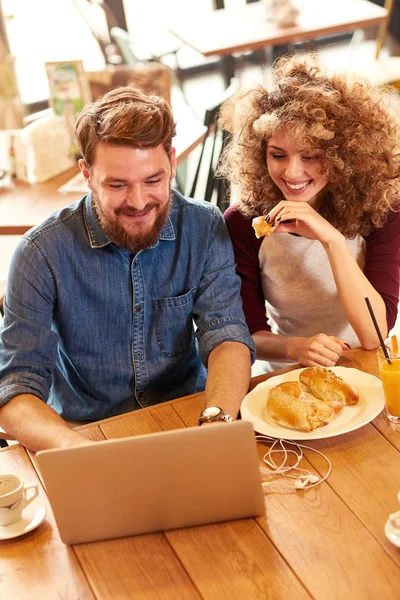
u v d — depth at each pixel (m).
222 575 1.27
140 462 1.28
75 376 1.98
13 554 1.36
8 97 3.24
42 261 1.82
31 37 5.68
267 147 2.00
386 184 1.97
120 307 1.89
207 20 5.08
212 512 1.35
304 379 1.68
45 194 2.90
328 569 1.25
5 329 1.84
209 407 1.60
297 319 2.18
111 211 1.72
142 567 1.30
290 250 2.08
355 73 2.00
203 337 1.91
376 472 1.45
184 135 3.22
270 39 4.61
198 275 1.94
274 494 1.42
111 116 1.63
